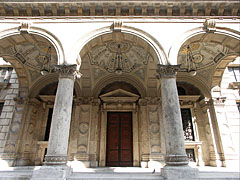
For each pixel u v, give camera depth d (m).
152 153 11.79
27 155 12.43
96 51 12.25
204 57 12.22
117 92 13.79
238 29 8.82
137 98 13.45
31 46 11.52
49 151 6.88
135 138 12.88
